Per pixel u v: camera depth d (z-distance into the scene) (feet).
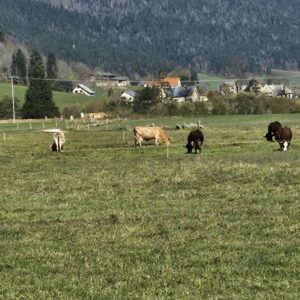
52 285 44.83
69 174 113.39
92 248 55.72
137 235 60.49
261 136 200.23
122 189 90.38
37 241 59.41
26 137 248.93
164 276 46.21
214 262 49.67
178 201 78.38
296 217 65.77
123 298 41.47
